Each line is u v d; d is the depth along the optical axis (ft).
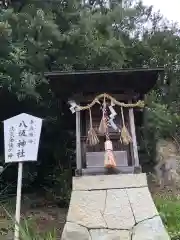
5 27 21.79
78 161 18.19
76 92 19.77
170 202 21.29
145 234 15.84
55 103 25.73
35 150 16.14
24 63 22.98
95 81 19.39
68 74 18.72
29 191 26.48
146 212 16.43
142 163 30.04
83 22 26.71
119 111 19.89
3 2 26.86
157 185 27.48
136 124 24.38
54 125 26.45
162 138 32.55
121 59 27.96
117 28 33.81
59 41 25.36
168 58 35.14
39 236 17.17
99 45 27.25
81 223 16.22
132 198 16.84
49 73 18.78
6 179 25.46
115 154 18.40
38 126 16.66
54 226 19.67
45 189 26.12
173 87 35.42
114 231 15.98
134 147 18.66
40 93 25.04
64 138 27.58
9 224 19.38
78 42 26.02
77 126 18.93
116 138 19.21
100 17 29.71
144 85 19.95
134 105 19.31
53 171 26.84
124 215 16.38
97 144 19.08
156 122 31.48
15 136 16.38
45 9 26.91
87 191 17.08
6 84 22.94
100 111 19.85
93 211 16.53
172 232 17.26
